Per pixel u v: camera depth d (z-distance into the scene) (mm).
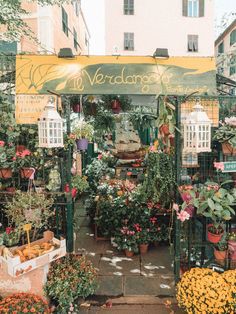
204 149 2955
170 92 3412
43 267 3047
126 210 4836
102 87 3412
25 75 3441
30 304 2691
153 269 4055
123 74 3424
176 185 3457
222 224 3371
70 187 3502
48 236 3348
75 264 3340
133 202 5012
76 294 3119
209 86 3441
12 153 3623
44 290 3031
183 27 16656
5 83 3902
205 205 3074
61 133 3051
